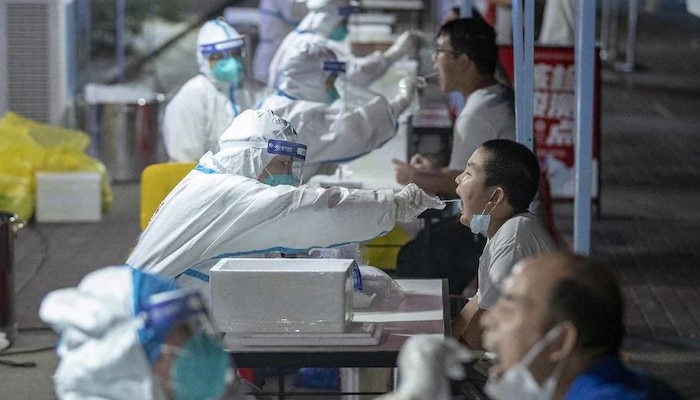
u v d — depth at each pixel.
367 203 10.16
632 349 16.38
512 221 10.45
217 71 19.25
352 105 17.47
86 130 30.05
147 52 39.31
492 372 6.57
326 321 9.17
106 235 23.94
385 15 33.12
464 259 15.30
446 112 21.28
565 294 6.16
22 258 21.91
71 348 6.36
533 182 10.59
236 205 10.30
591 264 6.31
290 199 10.19
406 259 15.34
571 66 23.30
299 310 9.17
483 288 10.43
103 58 38.25
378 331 9.44
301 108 15.91
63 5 29.09
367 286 10.88
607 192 28.69
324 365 9.02
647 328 17.42
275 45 26.69
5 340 16.14
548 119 23.38
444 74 15.92
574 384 6.26
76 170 25.30
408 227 15.53
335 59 16.95
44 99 28.97
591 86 14.66
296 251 10.42
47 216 25.02
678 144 36.72
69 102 29.95
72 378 6.27
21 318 17.81
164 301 6.25
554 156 23.39
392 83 21.39
